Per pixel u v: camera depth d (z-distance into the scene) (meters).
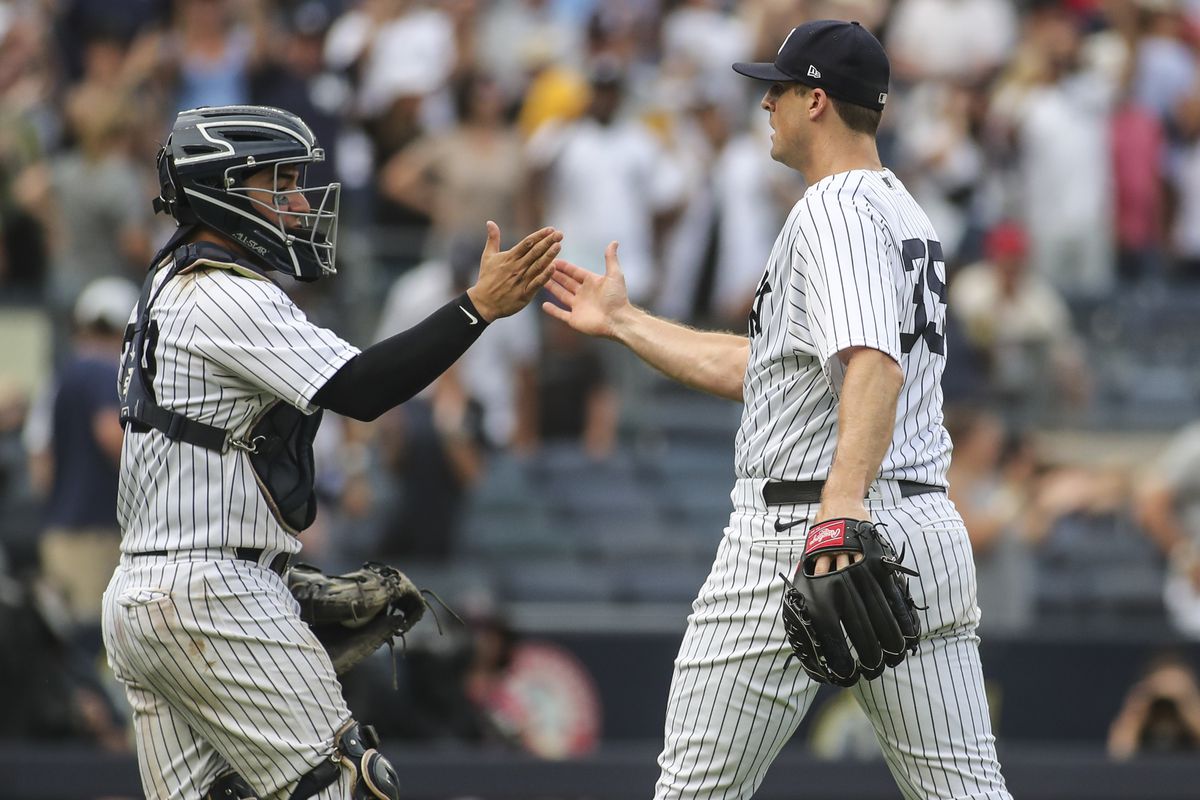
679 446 38.09
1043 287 39.59
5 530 33.25
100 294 30.45
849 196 13.54
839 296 13.04
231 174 13.88
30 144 38.19
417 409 32.81
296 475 14.16
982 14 45.78
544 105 41.12
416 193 37.41
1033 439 37.47
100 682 26.53
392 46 41.59
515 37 44.66
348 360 13.73
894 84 45.31
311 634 14.09
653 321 16.48
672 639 29.98
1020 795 26.44
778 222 38.19
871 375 12.88
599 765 25.81
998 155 42.72
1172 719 28.09
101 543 29.53
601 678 29.72
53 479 29.92
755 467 14.05
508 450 36.34
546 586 34.19
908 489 13.80
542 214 37.47
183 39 39.97
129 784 24.66
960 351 36.91
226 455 13.75
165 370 13.72
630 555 35.72
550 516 35.78
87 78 39.41
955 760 13.91
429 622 26.92
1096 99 42.03
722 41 43.25
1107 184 41.97
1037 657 30.42
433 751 25.66
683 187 38.16
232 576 13.67
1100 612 34.25
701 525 36.69
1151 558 35.03
